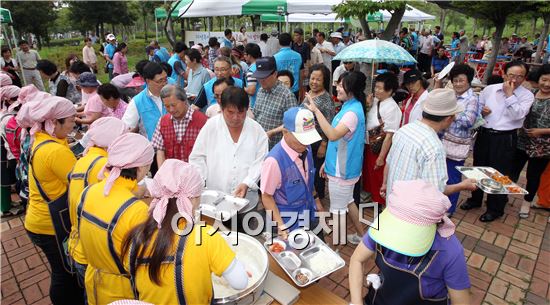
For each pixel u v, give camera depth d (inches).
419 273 57.3
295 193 84.8
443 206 52.5
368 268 125.3
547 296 112.8
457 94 131.0
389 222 55.3
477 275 122.6
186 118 117.0
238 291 59.6
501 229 149.6
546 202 163.3
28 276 124.7
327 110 145.6
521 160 155.3
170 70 219.3
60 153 86.1
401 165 94.9
